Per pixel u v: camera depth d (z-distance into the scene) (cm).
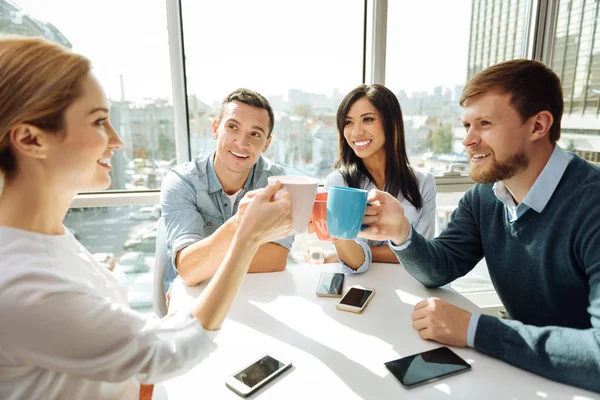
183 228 116
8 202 48
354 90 151
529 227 82
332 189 74
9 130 44
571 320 81
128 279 190
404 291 93
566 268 76
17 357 42
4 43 45
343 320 77
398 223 88
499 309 202
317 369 61
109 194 178
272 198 62
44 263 45
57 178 49
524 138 79
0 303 40
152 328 51
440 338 68
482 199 97
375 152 156
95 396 53
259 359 62
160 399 54
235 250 56
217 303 55
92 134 49
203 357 55
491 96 79
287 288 95
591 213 70
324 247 202
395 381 58
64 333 42
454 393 55
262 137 130
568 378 56
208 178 134
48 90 44
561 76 207
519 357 60
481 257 102
